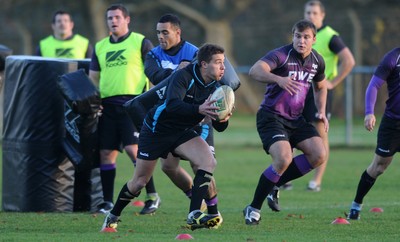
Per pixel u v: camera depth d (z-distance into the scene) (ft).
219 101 89.97
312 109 136.87
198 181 92.12
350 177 168.55
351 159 206.18
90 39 376.27
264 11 412.77
